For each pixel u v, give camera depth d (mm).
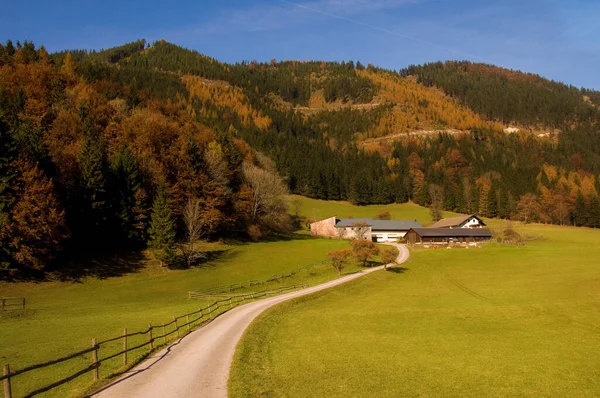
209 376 19156
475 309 43719
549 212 172375
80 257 66125
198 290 59500
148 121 100250
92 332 32312
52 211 55781
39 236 54188
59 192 66062
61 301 49938
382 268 78000
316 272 75188
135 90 164250
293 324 37250
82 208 68250
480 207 184625
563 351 27547
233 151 116125
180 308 46125
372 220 137750
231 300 52000
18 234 53344
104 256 69312
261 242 101375
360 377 21219
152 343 26250
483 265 78750
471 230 124375
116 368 21016
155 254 68312
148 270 67875
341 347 28422
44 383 19453
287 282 68375
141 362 22125
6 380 12969
